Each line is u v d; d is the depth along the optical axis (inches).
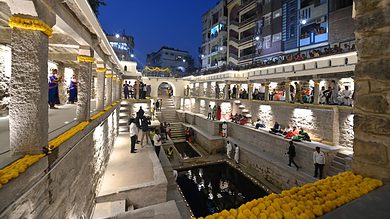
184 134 1004.6
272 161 512.7
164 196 293.1
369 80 104.3
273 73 691.4
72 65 495.8
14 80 107.2
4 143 137.7
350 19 683.4
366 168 103.0
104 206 254.2
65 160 146.6
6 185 77.5
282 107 624.7
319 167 406.0
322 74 520.1
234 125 751.7
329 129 475.5
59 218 135.5
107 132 379.9
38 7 106.0
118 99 641.6
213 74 1012.5
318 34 785.6
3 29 217.9
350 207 70.4
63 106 418.6
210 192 506.0
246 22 1198.9
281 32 945.5
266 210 71.6
